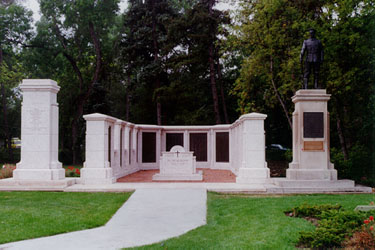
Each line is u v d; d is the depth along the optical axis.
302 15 21.39
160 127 24.95
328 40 18.39
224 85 37.78
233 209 9.88
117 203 11.09
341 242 6.54
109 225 8.73
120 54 38.94
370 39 18.03
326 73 19.73
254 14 21.73
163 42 36.66
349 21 18.02
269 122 34.47
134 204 10.98
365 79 19.34
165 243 7.02
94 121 15.30
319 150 13.87
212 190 13.36
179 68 36.28
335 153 20.33
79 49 37.31
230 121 38.56
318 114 13.92
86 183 14.95
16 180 13.99
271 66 21.89
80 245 7.09
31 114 14.30
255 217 8.72
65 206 10.60
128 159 20.69
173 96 35.44
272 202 10.66
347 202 10.37
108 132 16.70
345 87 18.73
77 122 37.84
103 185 14.45
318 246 6.34
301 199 11.13
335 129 23.53
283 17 21.09
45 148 14.27
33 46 35.06
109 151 17.81
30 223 8.57
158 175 16.91
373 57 18.00
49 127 14.31
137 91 40.97
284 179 13.95
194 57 35.41
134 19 37.81
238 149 18.64
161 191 12.98
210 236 7.42
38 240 7.44
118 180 16.98
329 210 8.38
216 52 35.69
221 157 24.23
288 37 21.28
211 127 24.72
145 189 13.38
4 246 7.01
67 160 38.16
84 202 11.23
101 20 34.66
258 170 15.09
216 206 10.54
